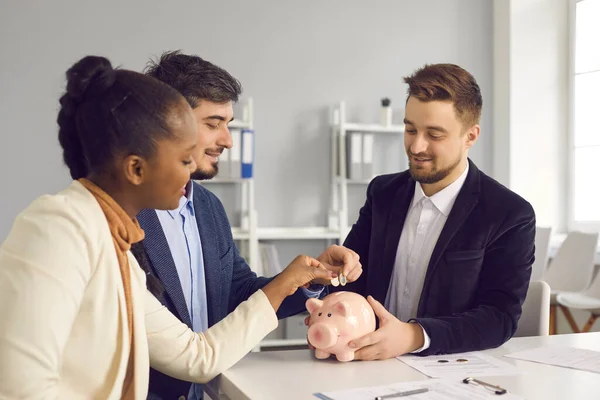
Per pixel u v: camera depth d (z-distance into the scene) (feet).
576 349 4.74
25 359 2.70
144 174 3.16
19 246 2.85
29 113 12.50
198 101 4.44
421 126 4.73
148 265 4.42
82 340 3.06
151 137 3.09
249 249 13.07
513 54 14.93
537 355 4.55
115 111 3.05
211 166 4.70
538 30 15.02
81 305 3.04
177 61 4.52
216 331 3.96
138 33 13.05
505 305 4.78
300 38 14.01
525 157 15.06
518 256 4.85
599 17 14.49
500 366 4.26
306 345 13.04
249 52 13.71
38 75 12.53
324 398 3.56
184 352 3.79
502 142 15.16
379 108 14.52
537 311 5.77
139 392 3.32
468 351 4.62
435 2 14.89
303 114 14.05
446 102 4.66
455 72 4.75
